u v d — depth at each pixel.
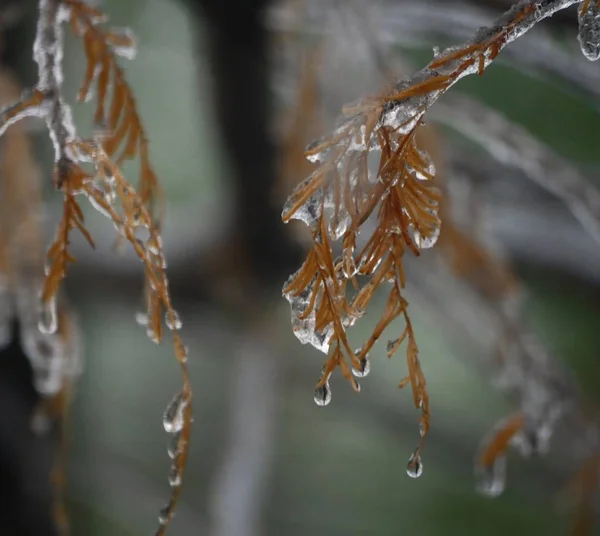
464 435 2.55
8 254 1.16
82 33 0.86
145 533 2.56
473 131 1.25
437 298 1.45
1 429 1.87
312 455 3.22
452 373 3.14
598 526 1.44
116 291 2.02
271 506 3.16
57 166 0.82
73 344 1.19
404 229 0.78
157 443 3.31
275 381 2.32
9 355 1.84
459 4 1.17
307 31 1.42
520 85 2.13
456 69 0.79
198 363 3.36
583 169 1.66
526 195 1.75
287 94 1.55
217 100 1.55
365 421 2.85
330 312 0.78
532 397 1.22
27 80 1.49
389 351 0.78
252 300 1.99
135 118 0.86
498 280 1.21
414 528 3.03
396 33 1.32
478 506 2.93
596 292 1.92
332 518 3.13
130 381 3.39
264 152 1.60
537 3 0.79
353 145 0.79
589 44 0.82
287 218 0.78
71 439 2.33
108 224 2.02
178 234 1.97
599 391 2.57
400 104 0.79
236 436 2.35
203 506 2.90
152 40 2.57
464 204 1.23
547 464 1.96
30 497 1.90
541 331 2.67
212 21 1.43
